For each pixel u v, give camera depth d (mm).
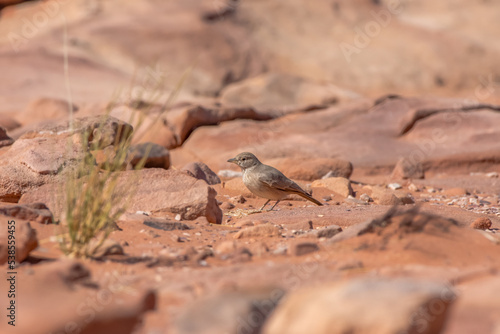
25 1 126875
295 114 69375
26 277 16625
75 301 14594
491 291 14719
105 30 110188
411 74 118312
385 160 54812
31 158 29859
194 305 13234
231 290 14703
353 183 45656
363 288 12805
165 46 109875
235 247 21656
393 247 20688
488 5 135875
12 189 28922
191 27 115375
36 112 65062
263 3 128250
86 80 91438
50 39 106125
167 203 28391
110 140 31812
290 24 125625
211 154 56875
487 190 45625
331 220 28859
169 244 22750
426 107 63156
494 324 13047
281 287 14594
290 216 30516
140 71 103500
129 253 21000
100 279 17203
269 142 57750
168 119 60562
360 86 116688
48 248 20750
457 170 53688
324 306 12344
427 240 21156
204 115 62875
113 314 13273
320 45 122812
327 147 56625
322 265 18750
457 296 14367
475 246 21453
